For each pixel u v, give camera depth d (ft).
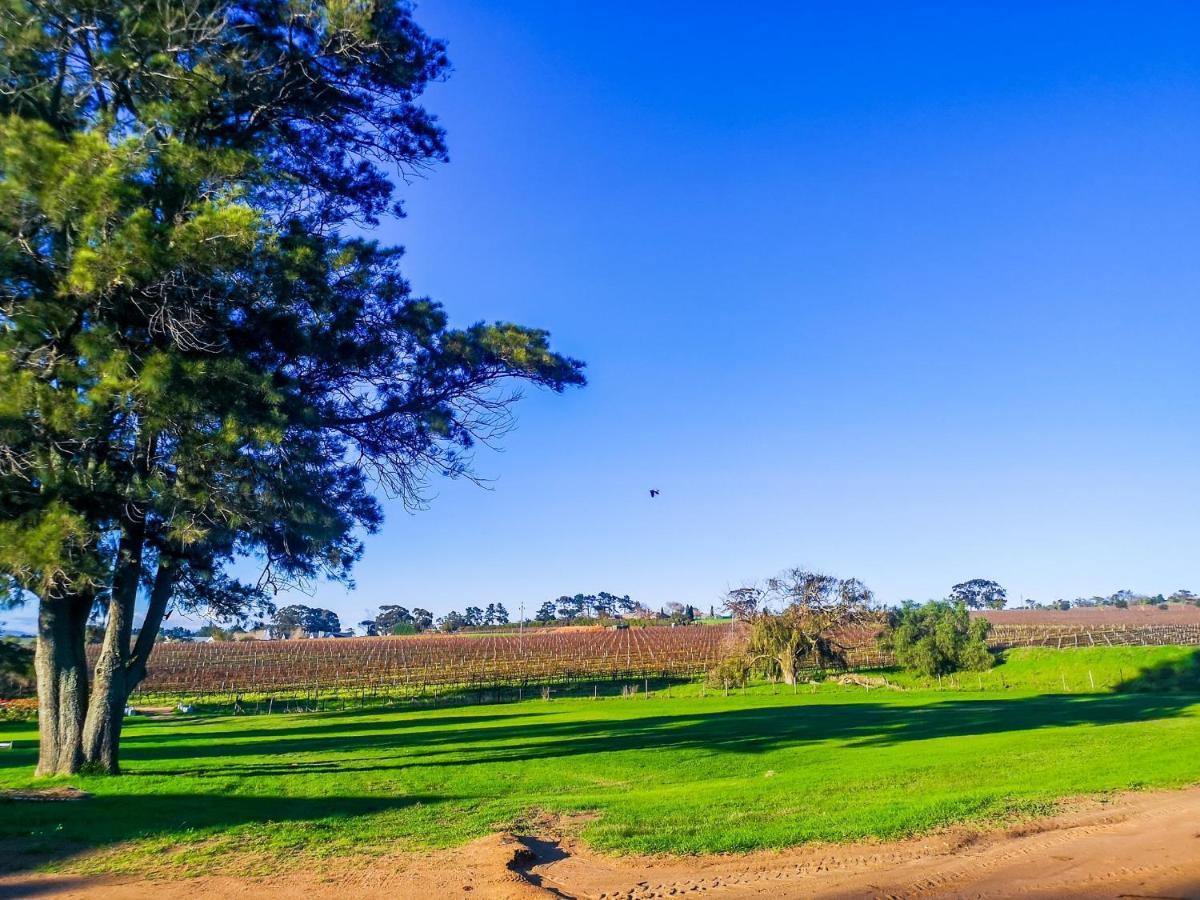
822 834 35.37
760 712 126.41
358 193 59.98
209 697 215.92
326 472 55.01
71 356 44.45
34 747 87.10
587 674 254.06
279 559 59.88
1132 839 34.47
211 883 31.07
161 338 46.75
